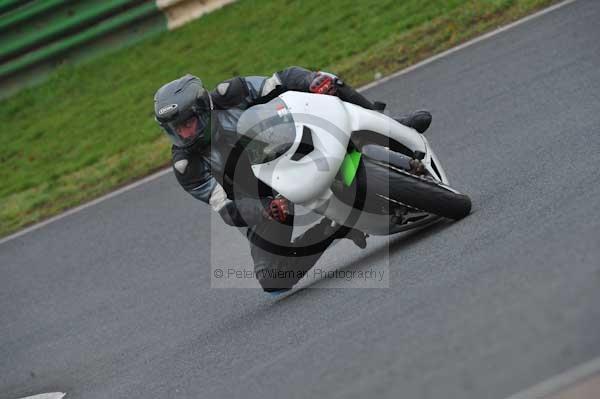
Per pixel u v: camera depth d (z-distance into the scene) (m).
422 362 13.24
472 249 17.62
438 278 16.77
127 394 19.73
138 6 56.47
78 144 49.75
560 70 32.22
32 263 34.97
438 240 19.42
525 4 41.88
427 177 20.05
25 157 50.97
